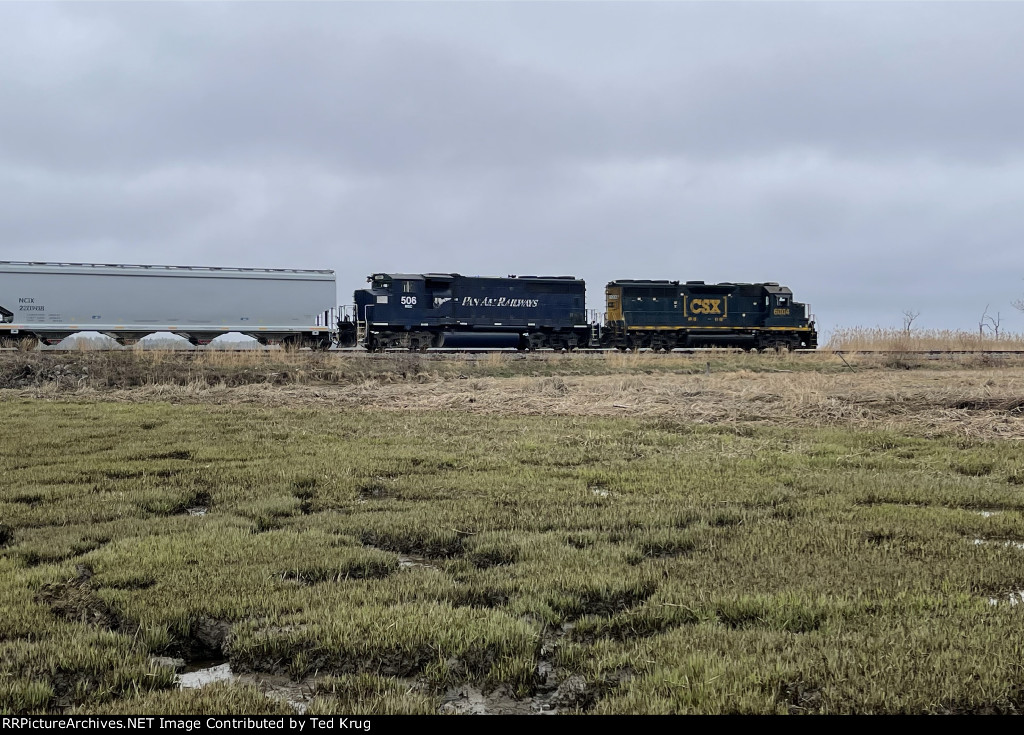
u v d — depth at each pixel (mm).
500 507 9633
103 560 7438
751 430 16453
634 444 14766
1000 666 5035
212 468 12305
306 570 7246
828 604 6090
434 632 5727
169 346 40000
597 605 6520
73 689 5234
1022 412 18828
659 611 6109
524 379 28359
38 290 38938
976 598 6309
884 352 41656
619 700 4824
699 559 7469
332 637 5734
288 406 21859
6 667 5344
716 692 4785
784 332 50125
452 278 44125
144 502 9961
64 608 6504
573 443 14984
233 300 41812
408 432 16469
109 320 40000
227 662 5836
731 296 49375
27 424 17562
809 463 12680
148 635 5898
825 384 24641
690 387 24344
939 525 8609
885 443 14734
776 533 8266
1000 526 8469
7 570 7309
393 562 7613
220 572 7117
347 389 26031
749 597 6281
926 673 4949
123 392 24625
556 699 5176
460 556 7988
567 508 9516
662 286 48062
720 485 10844
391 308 43031
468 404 21844
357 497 10445
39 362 27938
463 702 5168
